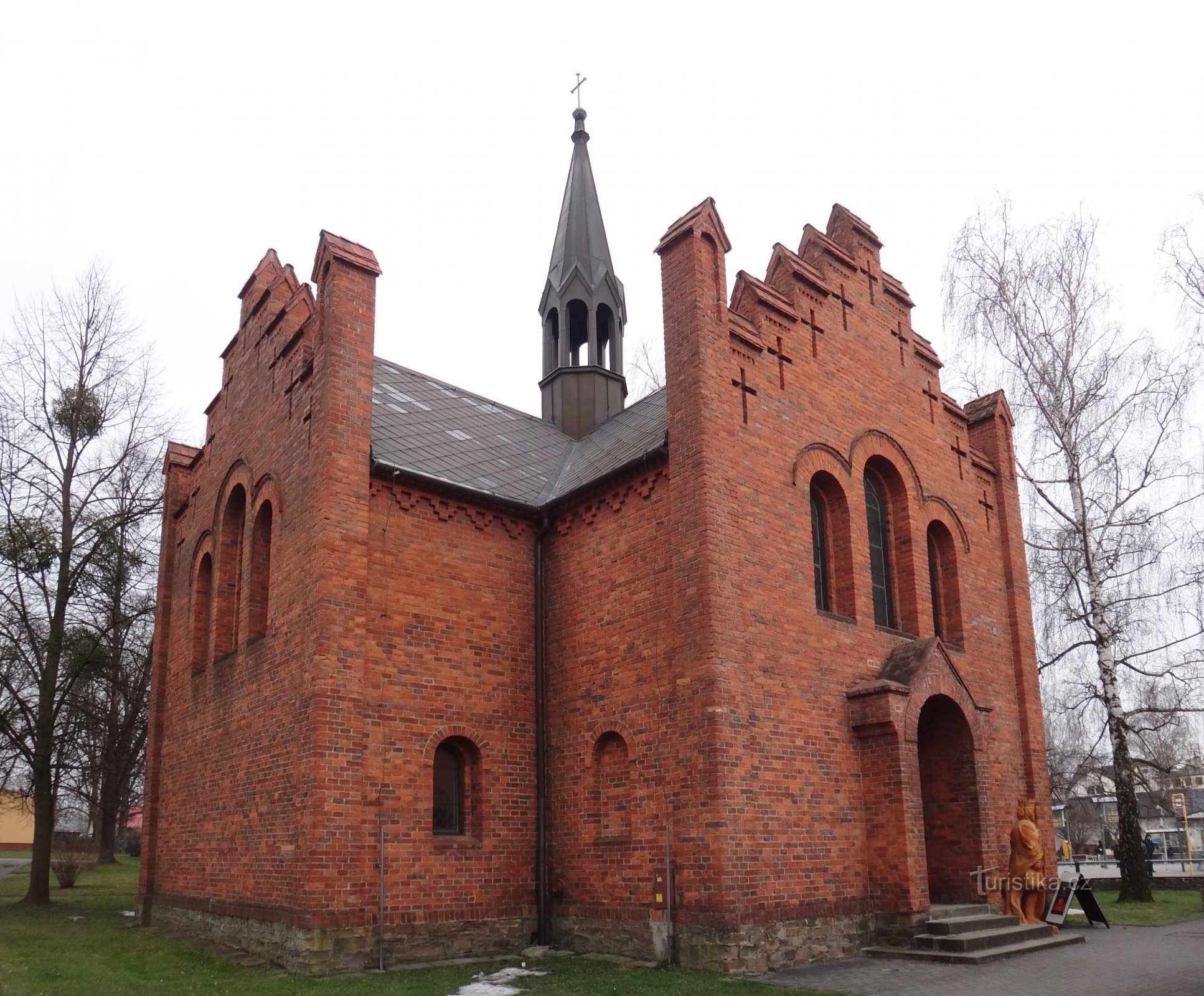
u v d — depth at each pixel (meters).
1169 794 42.84
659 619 14.30
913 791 14.60
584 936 14.33
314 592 13.69
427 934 13.59
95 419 25.39
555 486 18.22
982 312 25.72
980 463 20.27
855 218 18.64
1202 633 22.50
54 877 29.92
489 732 15.25
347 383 14.55
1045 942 14.27
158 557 27.16
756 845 12.91
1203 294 20.67
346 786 13.14
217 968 12.97
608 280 24.25
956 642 18.39
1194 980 11.18
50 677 23.12
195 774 17.52
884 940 14.12
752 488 14.51
